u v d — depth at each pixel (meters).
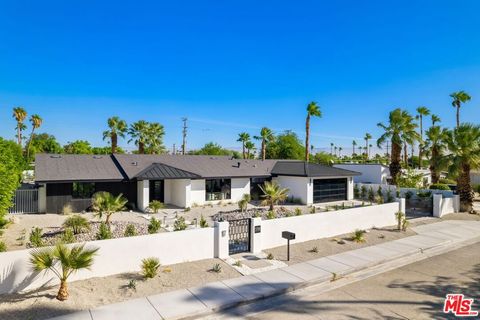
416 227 18.58
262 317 8.08
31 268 9.05
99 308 8.14
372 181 35.41
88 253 8.66
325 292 9.63
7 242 13.39
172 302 8.57
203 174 25.92
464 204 23.77
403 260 12.80
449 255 13.48
